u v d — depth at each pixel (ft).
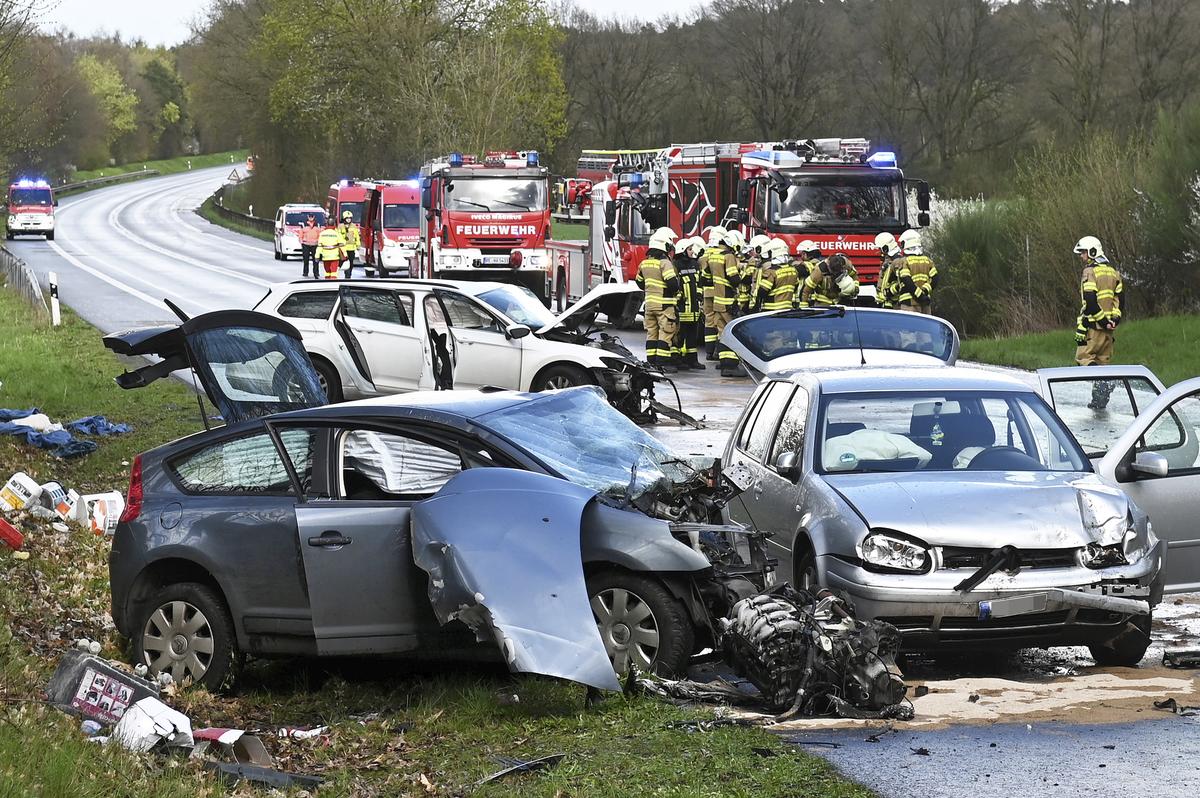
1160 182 168.76
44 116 253.65
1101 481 49.52
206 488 47.11
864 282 166.20
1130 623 47.09
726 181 178.70
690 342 147.74
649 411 107.24
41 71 242.17
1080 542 45.52
